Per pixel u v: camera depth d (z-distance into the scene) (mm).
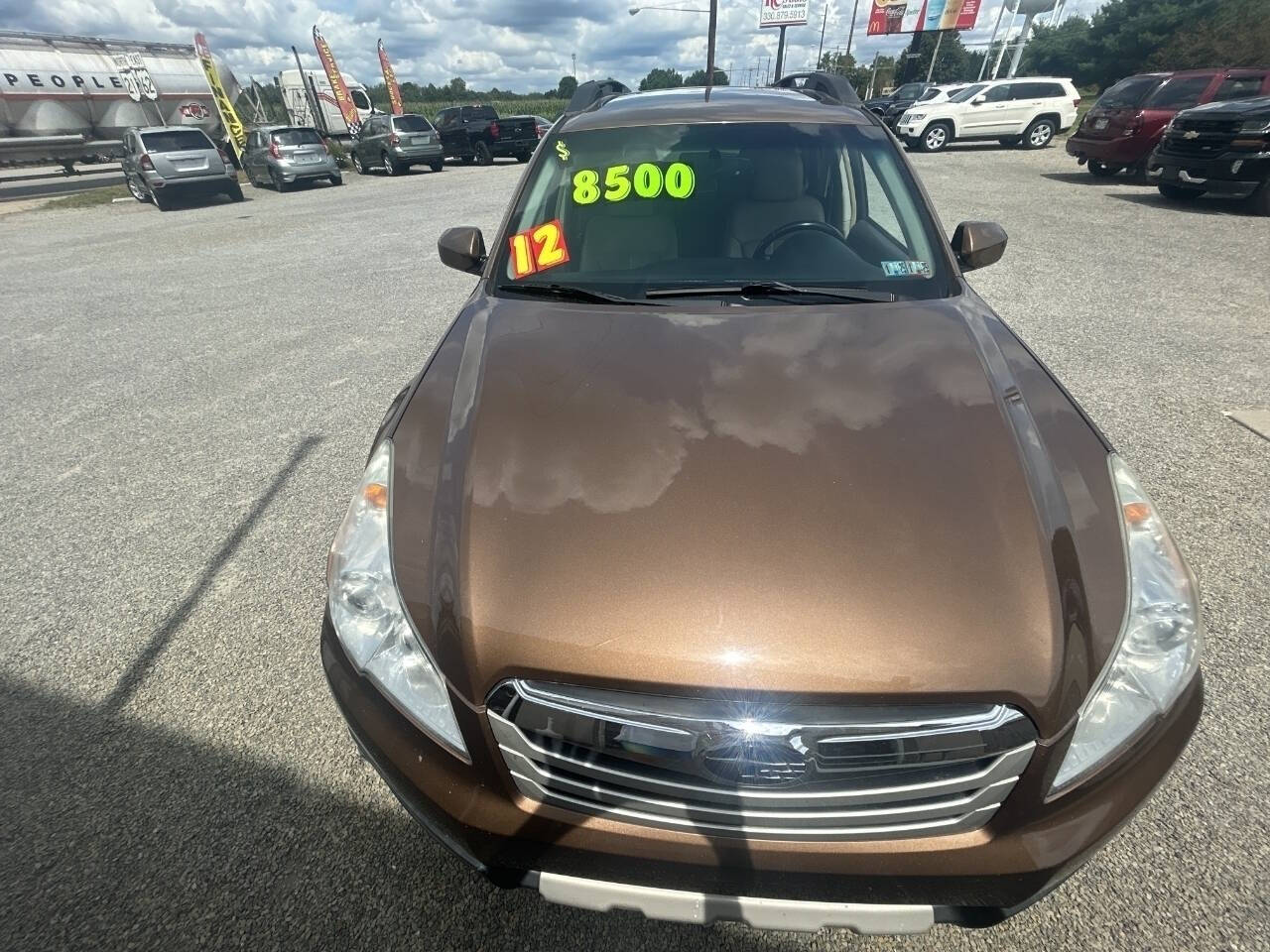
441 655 1236
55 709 2084
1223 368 4133
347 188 15750
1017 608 1165
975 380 1657
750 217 2340
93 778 1863
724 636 1139
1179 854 1595
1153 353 4375
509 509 1362
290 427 3863
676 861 1196
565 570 1241
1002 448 1447
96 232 11008
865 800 1149
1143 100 10703
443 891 1593
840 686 1103
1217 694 1984
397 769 1308
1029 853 1161
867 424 1521
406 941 1503
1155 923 1471
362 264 7898
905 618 1147
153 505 3145
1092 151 11125
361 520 1508
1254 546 2580
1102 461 1503
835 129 2527
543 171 2545
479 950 1486
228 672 2205
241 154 20000
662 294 2121
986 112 16375
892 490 1352
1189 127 8617
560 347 1859
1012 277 6062
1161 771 1229
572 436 1521
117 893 1591
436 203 12227
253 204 13719
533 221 2408
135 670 2221
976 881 1175
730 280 2166
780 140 2480
